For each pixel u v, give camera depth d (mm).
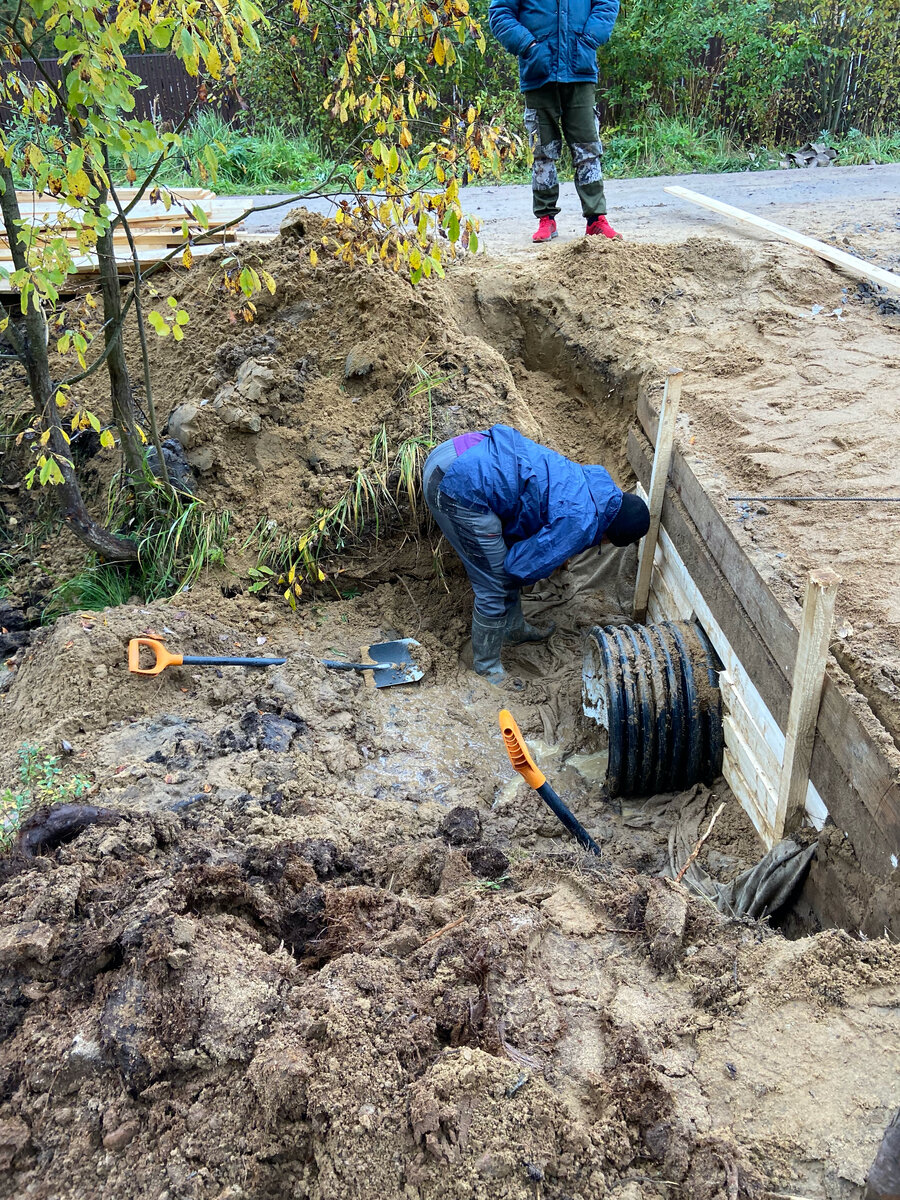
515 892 3064
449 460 4855
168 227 7512
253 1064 2273
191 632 4984
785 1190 1998
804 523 4148
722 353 5883
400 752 4652
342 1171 2076
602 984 2551
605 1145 2098
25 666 4926
